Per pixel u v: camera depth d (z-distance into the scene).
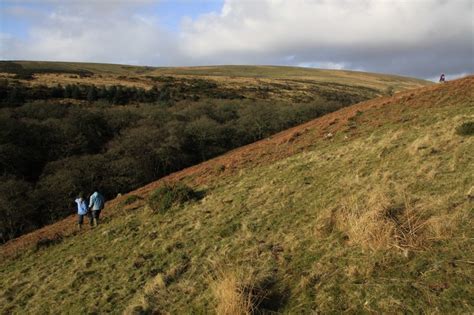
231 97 113.25
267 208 9.79
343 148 14.65
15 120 49.28
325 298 5.24
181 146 56.06
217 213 10.99
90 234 13.53
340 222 6.96
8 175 39.59
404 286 4.96
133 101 93.56
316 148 18.97
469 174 7.54
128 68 198.00
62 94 91.88
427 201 6.75
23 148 46.03
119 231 12.40
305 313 5.11
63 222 20.64
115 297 7.43
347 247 6.23
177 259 8.34
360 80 186.12
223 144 63.03
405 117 19.12
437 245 5.54
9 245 17.98
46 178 40.69
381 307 4.76
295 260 6.48
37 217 37.31
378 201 6.97
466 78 24.47
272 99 115.81
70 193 38.97
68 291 8.45
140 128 55.62
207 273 6.98
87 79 129.75
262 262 6.73
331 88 148.62
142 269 8.36
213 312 5.65
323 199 8.96
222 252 7.73
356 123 22.03
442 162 8.75
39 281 9.85
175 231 10.45
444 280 4.85
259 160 20.47
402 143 11.78
